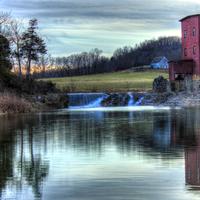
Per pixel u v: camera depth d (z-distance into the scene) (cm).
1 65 7344
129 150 2106
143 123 3634
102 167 1684
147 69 18800
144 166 1689
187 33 9138
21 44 8925
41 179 1492
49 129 3234
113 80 13588
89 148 2192
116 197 1260
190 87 8150
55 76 18575
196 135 2688
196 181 1430
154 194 1282
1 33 8550
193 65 8906
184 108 6000
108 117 4547
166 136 2656
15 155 2011
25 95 7106
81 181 1453
